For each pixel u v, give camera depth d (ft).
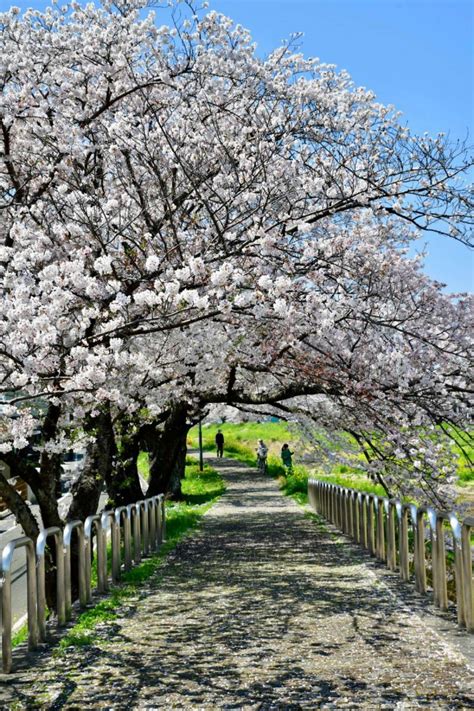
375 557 40.16
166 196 33.42
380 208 34.96
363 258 35.91
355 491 47.75
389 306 38.86
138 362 28.96
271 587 32.30
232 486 111.96
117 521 34.19
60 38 37.55
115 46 36.70
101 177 37.99
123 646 22.22
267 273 30.73
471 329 39.99
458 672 18.75
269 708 16.57
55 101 35.83
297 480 101.60
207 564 39.91
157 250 34.17
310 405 50.47
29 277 27.40
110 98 36.78
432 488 41.01
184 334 36.35
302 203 37.42
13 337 25.22
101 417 36.76
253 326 34.06
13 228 28.89
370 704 16.60
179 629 24.44
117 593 30.91
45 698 17.39
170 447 54.03
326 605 27.86
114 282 26.35
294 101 39.68
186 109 38.42
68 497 64.85
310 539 50.42
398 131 39.17
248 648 21.83
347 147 38.29
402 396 36.19
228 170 36.11
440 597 26.37
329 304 31.50
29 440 33.04
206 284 28.09
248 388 51.11
